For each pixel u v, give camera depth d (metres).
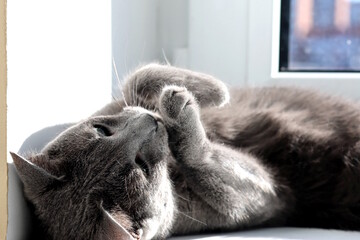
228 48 1.04
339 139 0.89
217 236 0.76
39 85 0.71
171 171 0.79
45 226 0.68
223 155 0.79
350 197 0.86
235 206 0.78
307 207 0.88
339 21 1.06
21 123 0.66
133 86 0.86
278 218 0.85
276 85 1.02
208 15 1.04
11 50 0.63
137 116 0.73
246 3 1.03
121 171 0.69
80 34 0.82
